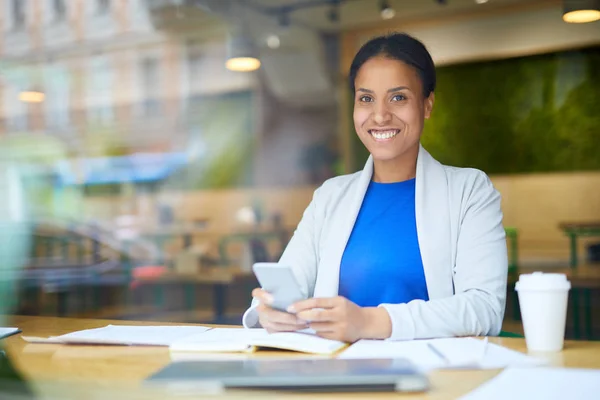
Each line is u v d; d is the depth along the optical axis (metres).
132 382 0.84
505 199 7.53
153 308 5.95
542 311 1.01
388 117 1.44
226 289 5.83
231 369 0.83
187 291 6.23
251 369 0.83
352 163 8.95
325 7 7.39
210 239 8.80
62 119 10.45
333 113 9.02
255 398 0.75
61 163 10.67
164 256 7.19
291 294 1.11
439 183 1.47
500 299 1.29
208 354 1.03
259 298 1.17
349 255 1.49
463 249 1.39
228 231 9.08
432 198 1.46
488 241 1.38
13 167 10.80
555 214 7.34
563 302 1.01
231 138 9.70
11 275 6.02
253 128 9.55
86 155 10.52
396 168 1.52
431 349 0.99
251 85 9.31
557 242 7.28
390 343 1.07
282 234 7.59
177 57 9.43
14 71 9.95
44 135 10.63
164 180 10.12
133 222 9.74
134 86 9.81
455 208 1.43
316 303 1.10
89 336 1.17
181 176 10.05
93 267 6.27
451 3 7.17
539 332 1.01
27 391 0.81
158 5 7.92
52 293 6.05
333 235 1.53
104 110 10.20
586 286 4.11
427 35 7.69
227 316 5.29
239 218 9.47
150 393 0.78
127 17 8.62
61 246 7.13
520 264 6.64
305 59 8.72
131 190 10.29
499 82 7.48
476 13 7.40
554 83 7.27
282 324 1.17
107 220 10.20
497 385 0.75
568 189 7.29
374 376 0.77
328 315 1.09
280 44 8.62
